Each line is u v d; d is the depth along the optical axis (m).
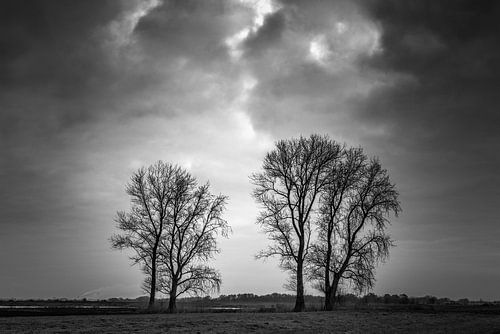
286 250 51.78
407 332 31.00
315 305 55.75
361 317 41.72
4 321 35.75
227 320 37.56
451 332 30.84
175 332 30.14
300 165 52.91
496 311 50.72
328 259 51.56
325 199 53.00
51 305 71.69
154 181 57.03
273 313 46.56
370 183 53.00
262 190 53.47
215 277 54.12
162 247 55.31
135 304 75.12
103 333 29.22
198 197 56.62
